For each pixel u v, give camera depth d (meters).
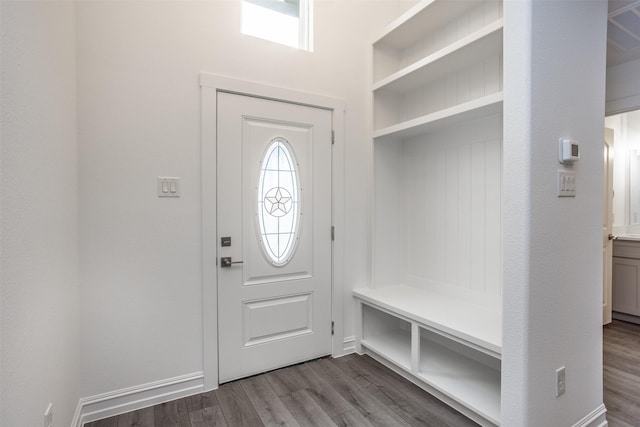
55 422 1.36
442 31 2.49
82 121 1.78
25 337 1.06
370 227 2.73
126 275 1.90
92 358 1.82
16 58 1.02
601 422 1.76
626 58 2.63
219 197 2.15
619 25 2.24
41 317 1.21
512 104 1.43
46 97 1.31
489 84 2.19
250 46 2.24
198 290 2.10
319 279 2.54
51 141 1.36
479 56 2.16
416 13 2.32
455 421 1.83
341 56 2.61
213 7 2.12
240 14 2.22
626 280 3.37
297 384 2.21
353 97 2.67
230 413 1.90
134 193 1.91
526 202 1.39
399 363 2.29
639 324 3.30
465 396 1.89
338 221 2.61
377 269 2.77
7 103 0.96
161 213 1.98
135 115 1.91
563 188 1.52
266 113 2.30
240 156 2.22
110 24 1.85
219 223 2.16
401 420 1.84
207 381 2.12
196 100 2.07
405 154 2.87
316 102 2.48
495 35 1.86
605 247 3.27
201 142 2.09
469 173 2.36
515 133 1.42
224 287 2.18
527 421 1.41
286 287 2.40
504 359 1.48
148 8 1.94
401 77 2.49
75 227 1.73
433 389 2.07
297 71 2.41
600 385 1.76
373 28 2.76
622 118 3.77
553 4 1.47
